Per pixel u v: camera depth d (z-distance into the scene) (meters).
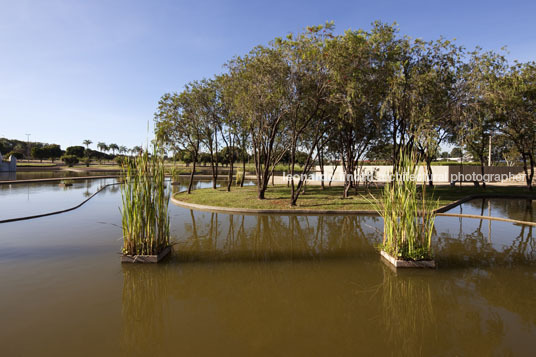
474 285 5.06
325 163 34.75
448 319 3.95
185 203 14.49
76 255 6.49
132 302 4.37
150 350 3.23
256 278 5.34
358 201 14.24
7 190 20.38
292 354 3.18
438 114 13.14
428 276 5.44
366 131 16.42
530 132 18.22
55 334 3.52
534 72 16.06
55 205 13.56
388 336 3.54
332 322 3.86
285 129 16.62
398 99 12.17
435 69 12.50
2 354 3.11
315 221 10.73
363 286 5.01
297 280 5.26
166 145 17.61
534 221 10.57
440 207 12.74
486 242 7.79
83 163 74.69
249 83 12.64
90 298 4.48
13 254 6.52
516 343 3.40
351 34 11.09
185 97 16.61
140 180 6.07
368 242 7.88
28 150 85.69
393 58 12.49
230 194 17.58
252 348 3.28
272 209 12.56
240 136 20.62
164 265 5.96
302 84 11.67
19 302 4.30
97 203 14.83
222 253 6.83
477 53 13.67
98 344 3.33
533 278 5.34
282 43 11.47
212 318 3.95
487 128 17.52
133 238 6.07
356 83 11.03
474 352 3.23
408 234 5.98
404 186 6.13
